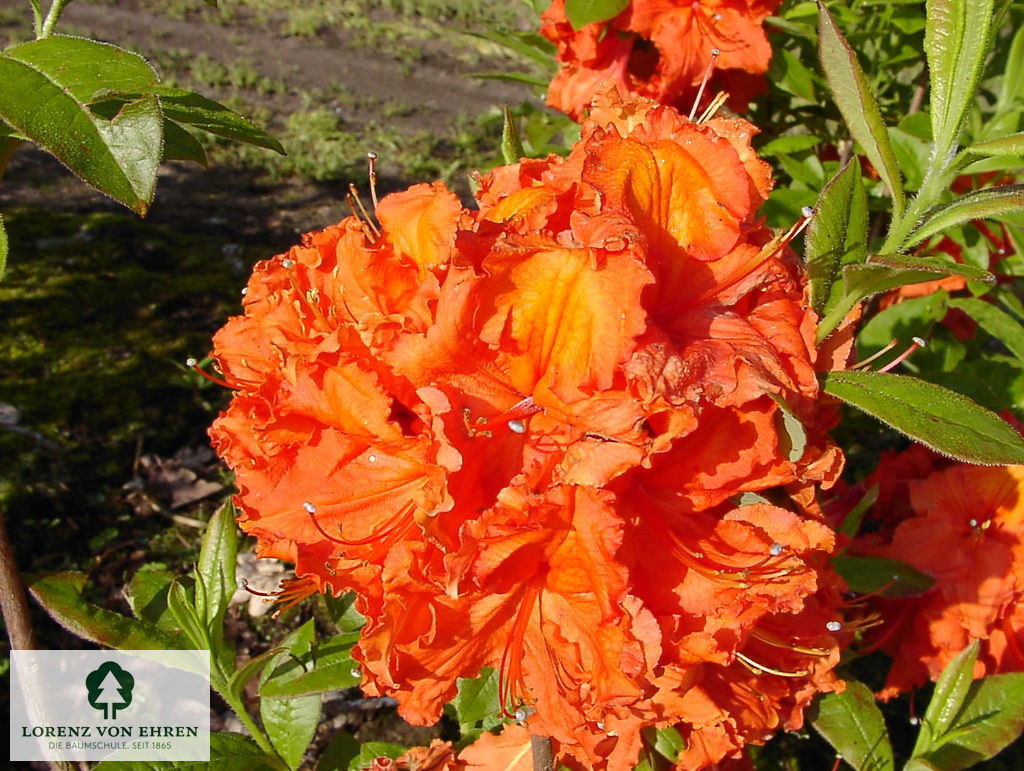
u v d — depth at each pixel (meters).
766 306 0.25
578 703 0.24
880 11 0.48
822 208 0.28
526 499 0.23
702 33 0.41
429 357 0.23
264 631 0.54
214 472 0.65
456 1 1.77
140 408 0.68
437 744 0.36
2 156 0.28
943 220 0.26
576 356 0.23
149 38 1.40
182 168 1.05
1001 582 0.35
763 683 0.29
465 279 0.23
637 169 0.24
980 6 0.25
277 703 0.35
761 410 0.25
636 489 0.25
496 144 1.21
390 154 1.15
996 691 0.34
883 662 0.54
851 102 0.27
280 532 0.25
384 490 0.25
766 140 0.49
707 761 0.29
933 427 0.25
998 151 0.26
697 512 0.25
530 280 0.23
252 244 0.92
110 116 0.25
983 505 0.36
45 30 0.27
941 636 0.36
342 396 0.24
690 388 0.23
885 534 0.38
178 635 0.34
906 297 0.45
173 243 0.89
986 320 0.40
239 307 0.80
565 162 0.26
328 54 1.46
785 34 0.45
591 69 0.44
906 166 0.39
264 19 1.56
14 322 0.74
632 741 0.27
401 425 0.25
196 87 1.25
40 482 0.61
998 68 0.45
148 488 0.63
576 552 0.23
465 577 0.23
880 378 0.26
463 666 0.24
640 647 0.23
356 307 0.25
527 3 0.52
